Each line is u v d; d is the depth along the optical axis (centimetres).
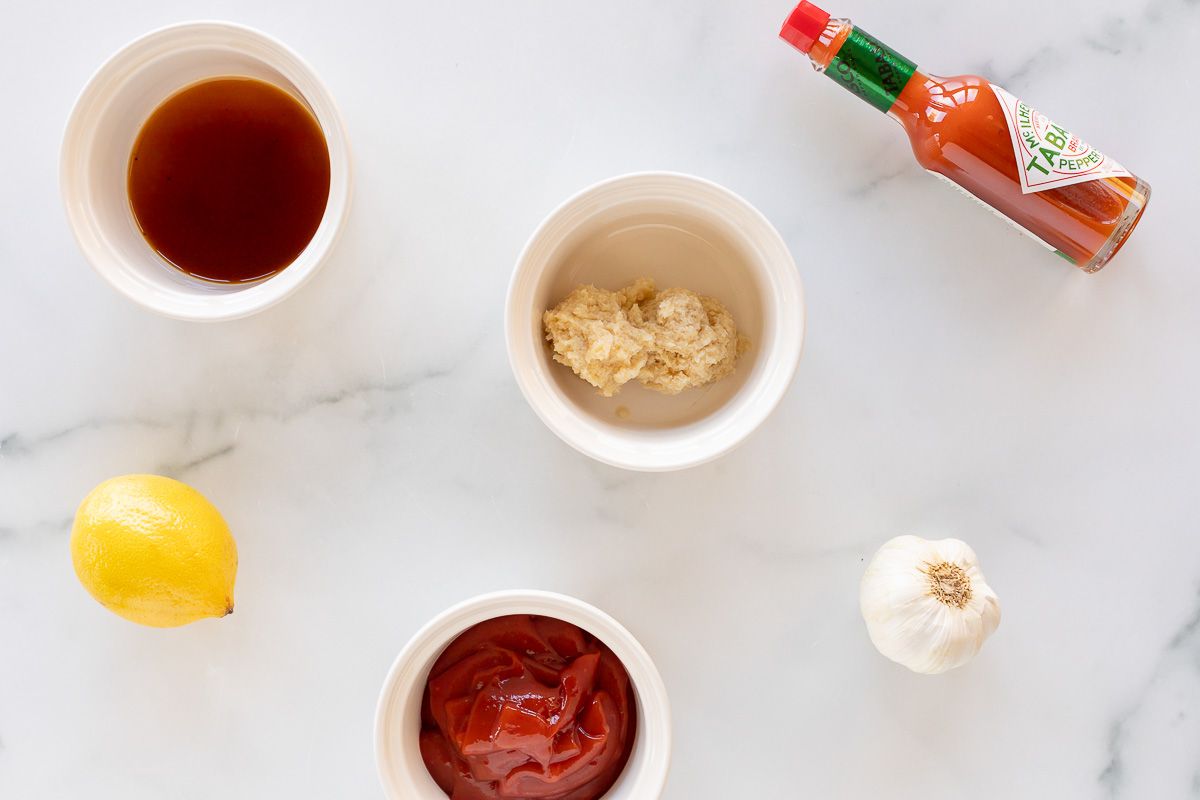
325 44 49
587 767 48
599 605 51
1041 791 52
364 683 51
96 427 51
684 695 51
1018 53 50
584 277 49
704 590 51
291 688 51
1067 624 51
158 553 46
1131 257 50
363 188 50
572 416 46
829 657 51
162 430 51
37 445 51
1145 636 51
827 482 51
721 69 50
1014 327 51
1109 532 51
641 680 47
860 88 47
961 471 51
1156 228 50
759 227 46
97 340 50
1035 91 50
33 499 51
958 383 51
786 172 50
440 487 51
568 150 50
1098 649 51
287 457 51
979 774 52
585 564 51
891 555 49
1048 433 51
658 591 51
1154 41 50
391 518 51
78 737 51
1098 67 50
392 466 51
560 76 49
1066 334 51
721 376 48
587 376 47
